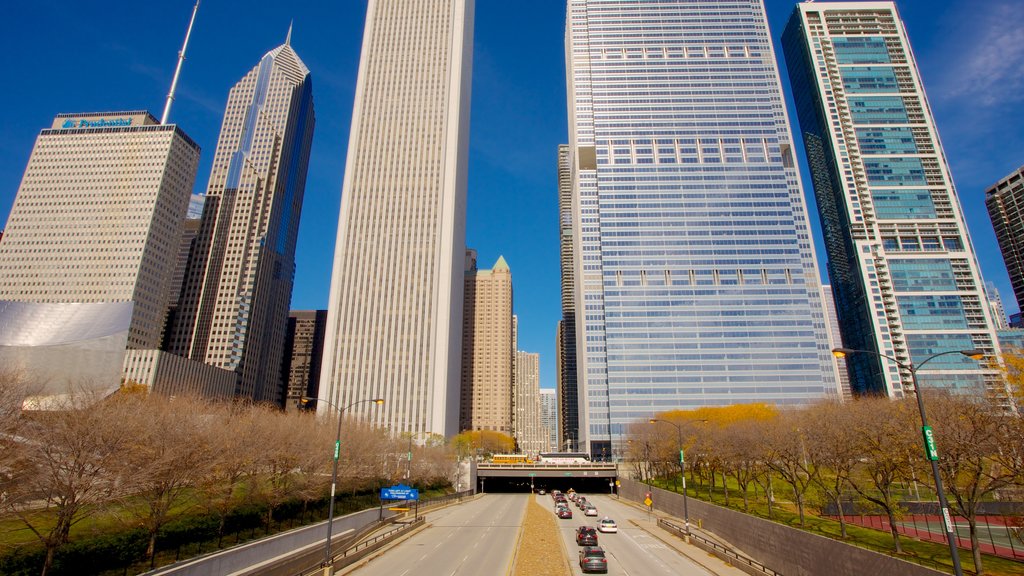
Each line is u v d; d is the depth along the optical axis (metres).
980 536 52.91
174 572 26.06
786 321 187.12
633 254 194.75
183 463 37.75
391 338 178.88
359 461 73.88
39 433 31.03
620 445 175.38
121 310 136.00
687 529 54.22
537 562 40.19
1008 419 37.19
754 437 69.06
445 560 42.03
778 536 40.53
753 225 197.25
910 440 41.81
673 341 185.62
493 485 159.62
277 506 52.66
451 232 190.25
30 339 127.25
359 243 189.38
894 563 26.89
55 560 29.41
